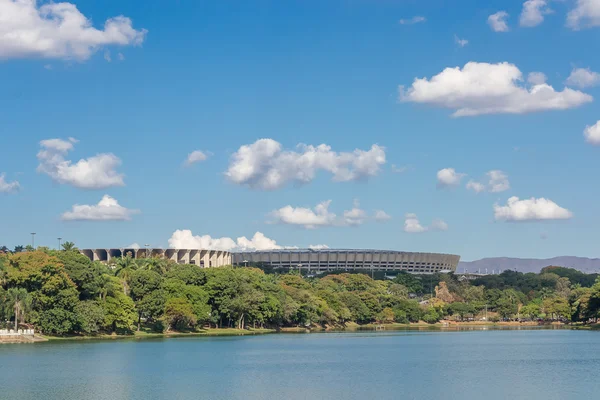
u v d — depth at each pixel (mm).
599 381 144250
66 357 172250
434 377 150250
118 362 165750
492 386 137250
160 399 119125
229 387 133000
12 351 182875
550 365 174375
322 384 138625
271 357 190625
